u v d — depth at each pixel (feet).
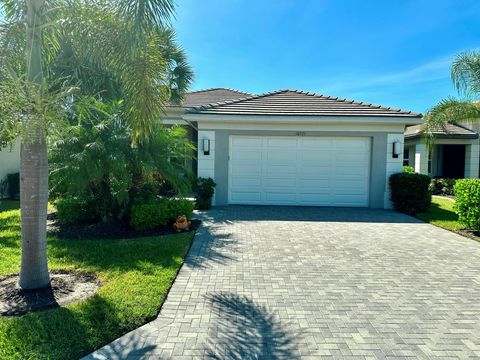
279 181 41.83
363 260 20.92
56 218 30.50
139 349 11.06
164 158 27.50
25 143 14.17
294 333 12.14
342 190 41.47
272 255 21.68
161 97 19.56
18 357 10.37
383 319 13.32
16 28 16.85
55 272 18.02
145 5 15.47
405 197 37.37
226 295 15.40
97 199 27.99
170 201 28.91
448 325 12.91
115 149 24.64
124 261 19.74
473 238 26.55
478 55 37.11
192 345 11.31
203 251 22.40
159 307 13.89
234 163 41.78
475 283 17.31
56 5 17.17
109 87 27.17
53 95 13.94
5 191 50.01
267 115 39.70
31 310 13.55
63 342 11.21
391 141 40.11
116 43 17.65
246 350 11.05
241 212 37.14
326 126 40.45
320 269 19.15
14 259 19.79
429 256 21.90
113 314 12.98
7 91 12.98
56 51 20.20
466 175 59.26
